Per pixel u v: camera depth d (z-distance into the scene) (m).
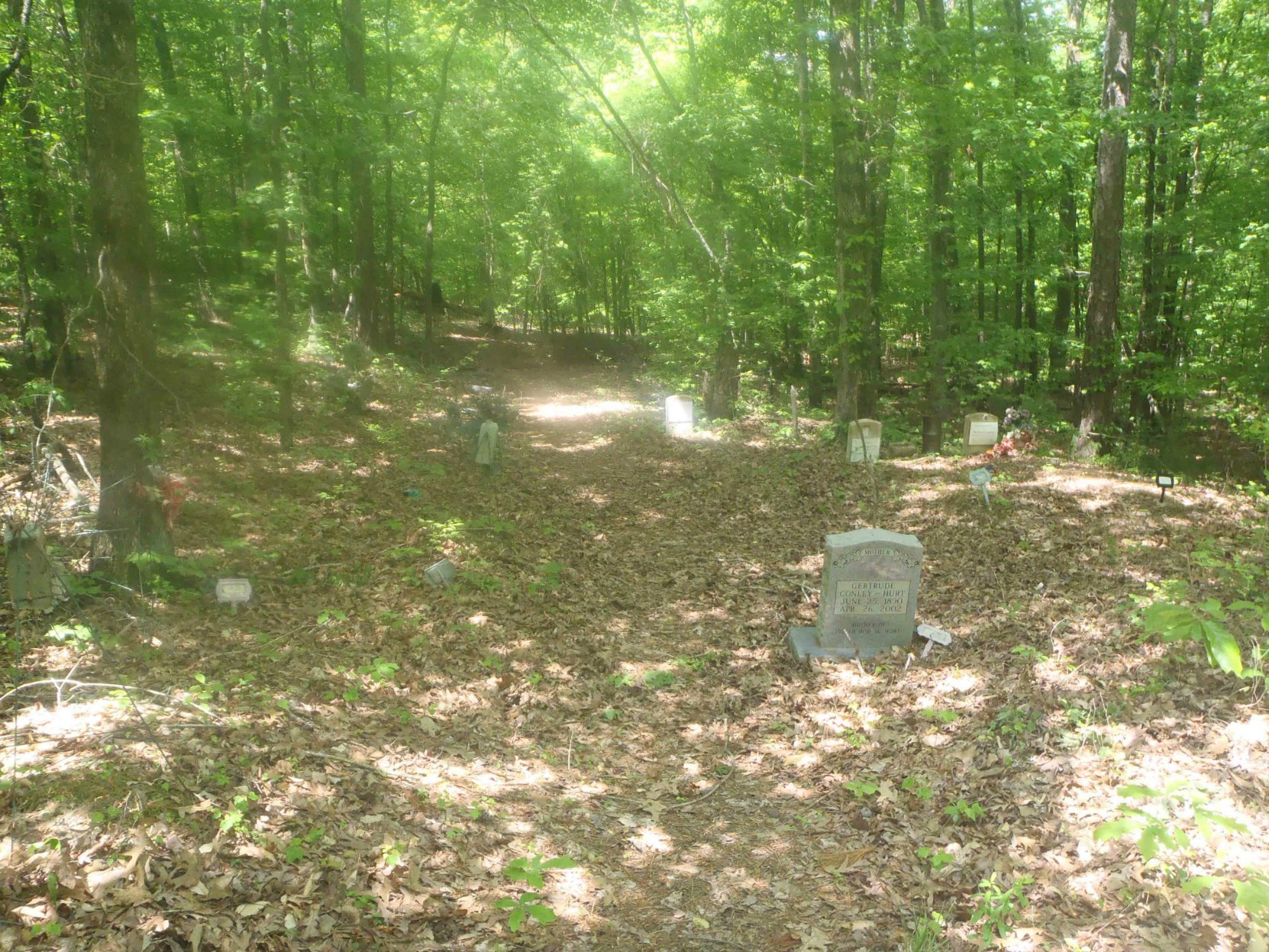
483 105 26.45
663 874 5.09
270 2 14.94
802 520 12.88
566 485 15.73
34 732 5.43
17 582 7.45
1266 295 16.77
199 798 4.79
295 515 11.79
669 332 24.72
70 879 3.96
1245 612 6.87
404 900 4.41
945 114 15.51
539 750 6.64
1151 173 19.38
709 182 21.58
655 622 9.45
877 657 8.04
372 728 6.46
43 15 10.22
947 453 16.42
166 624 7.82
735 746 6.79
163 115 12.19
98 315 8.24
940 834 5.17
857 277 17.31
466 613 9.06
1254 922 3.55
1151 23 19.70
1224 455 18.11
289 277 19.88
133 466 8.40
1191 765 5.05
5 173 11.34
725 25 20.52
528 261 39.34
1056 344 19.72
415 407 21.31
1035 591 8.77
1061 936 4.01
